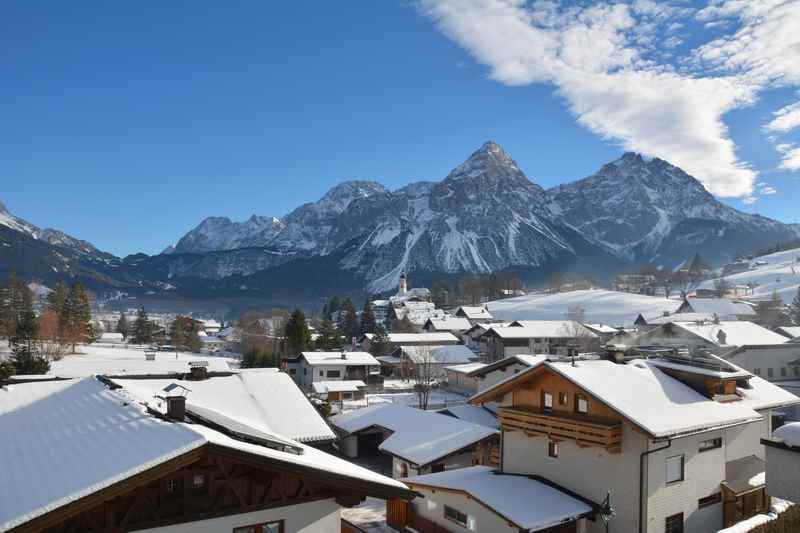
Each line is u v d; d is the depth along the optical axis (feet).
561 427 76.59
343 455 141.49
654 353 104.53
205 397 81.97
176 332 461.78
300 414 83.30
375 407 150.10
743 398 89.66
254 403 83.82
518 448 87.20
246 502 41.55
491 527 73.31
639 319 428.56
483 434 112.47
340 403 208.03
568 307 637.71
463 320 492.13
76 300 364.79
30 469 37.50
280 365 245.86
